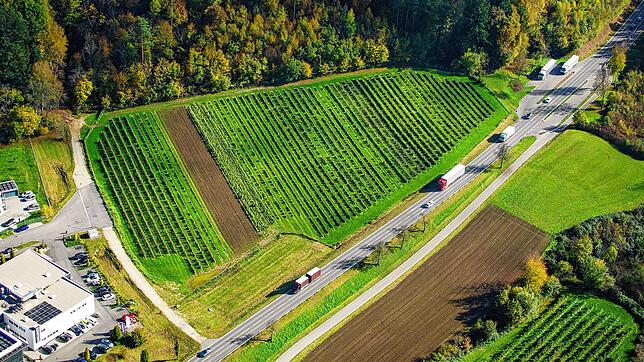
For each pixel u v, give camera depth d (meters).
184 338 161.12
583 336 171.25
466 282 182.12
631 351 168.75
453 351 161.00
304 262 186.62
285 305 172.12
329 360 159.50
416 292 178.62
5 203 188.50
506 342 168.12
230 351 159.25
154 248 185.25
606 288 184.25
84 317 161.62
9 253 173.88
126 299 168.75
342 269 183.75
